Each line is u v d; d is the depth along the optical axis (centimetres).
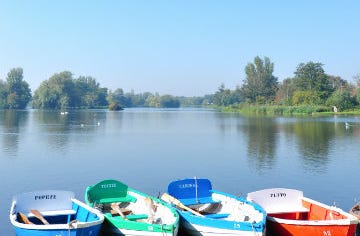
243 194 2238
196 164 3142
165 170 2891
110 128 6519
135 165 3073
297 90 13588
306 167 3044
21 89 16350
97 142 4516
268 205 1597
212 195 1734
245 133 5669
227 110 16900
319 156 3559
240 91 16775
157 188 2353
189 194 1730
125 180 2552
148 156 3522
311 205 1552
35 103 16650
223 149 4000
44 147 4038
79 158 3381
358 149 3984
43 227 1269
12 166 2989
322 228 1333
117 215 1589
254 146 4234
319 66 13200
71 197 1576
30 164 3075
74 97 17600
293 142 4575
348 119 8619
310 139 4866
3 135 5138
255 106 14162
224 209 1655
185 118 10138
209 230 1413
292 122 7806
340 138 4959
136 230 1372
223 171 2880
